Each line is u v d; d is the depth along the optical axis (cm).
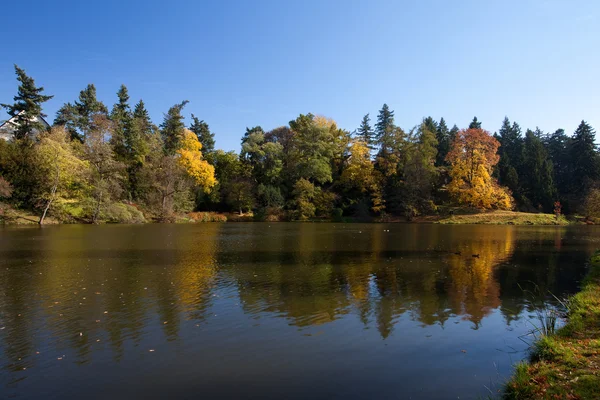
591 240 3134
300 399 641
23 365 776
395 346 871
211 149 8294
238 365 773
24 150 4641
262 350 849
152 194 5731
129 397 652
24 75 5394
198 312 1120
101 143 5247
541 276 1634
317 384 693
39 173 4544
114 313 1108
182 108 6956
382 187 6794
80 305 1184
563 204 6756
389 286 1445
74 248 2445
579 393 575
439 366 766
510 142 8656
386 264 1920
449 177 7181
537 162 7138
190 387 685
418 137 7300
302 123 7669
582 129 7294
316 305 1196
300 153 7362
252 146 7600
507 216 5953
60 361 794
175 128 6800
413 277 1608
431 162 6994
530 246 2702
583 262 1995
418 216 6341
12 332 956
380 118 8669
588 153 7150
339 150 7706
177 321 1042
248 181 6900
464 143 6306
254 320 1052
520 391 628
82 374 737
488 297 1293
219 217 6284
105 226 4422
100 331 966
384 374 732
